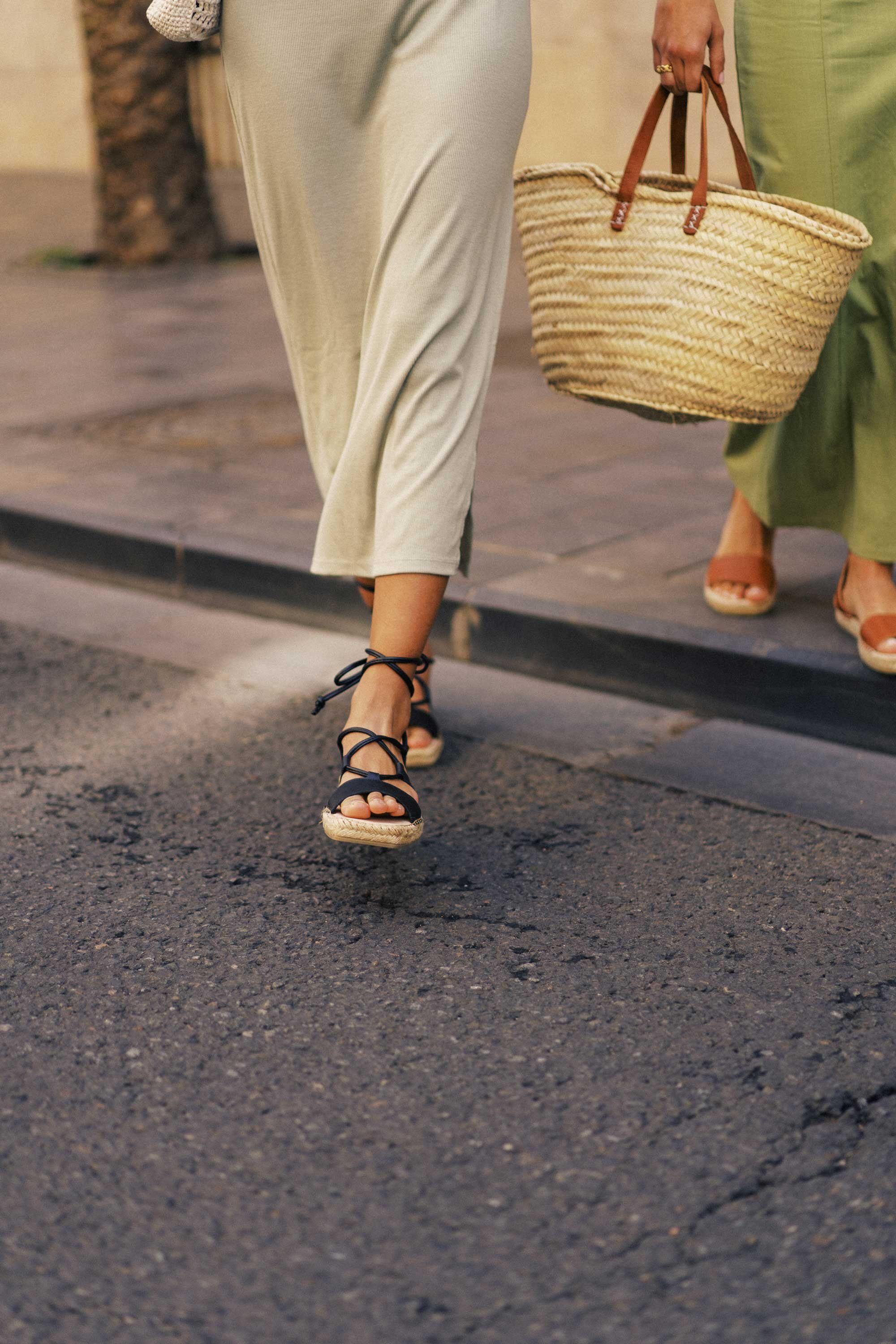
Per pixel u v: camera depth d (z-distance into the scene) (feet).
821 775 9.66
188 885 8.36
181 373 21.13
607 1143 6.02
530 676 11.59
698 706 10.79
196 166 32.55
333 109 7.55
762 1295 5.19
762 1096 6.31
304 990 7.23
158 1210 5.68
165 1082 6.51
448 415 7.68
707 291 8.25
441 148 7.36
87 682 11.64
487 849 8.70
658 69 8.46
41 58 52.26
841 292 8.42
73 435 17.58
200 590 13.46
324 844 8.83
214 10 7.52
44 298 28.32
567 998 7.11
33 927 7.92
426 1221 5.59
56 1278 5.32
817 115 9.04
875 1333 5.00
